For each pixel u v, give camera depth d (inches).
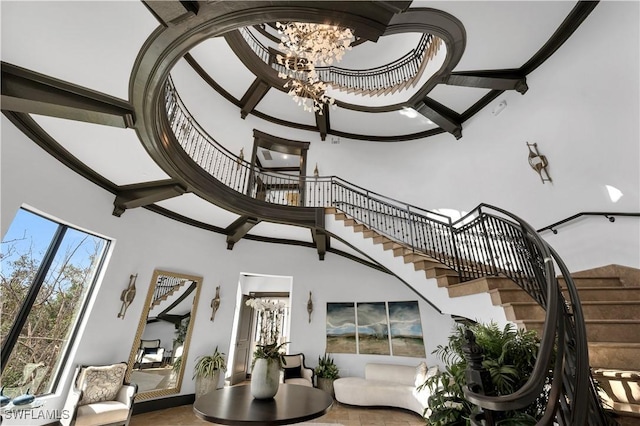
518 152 185.2
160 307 194.7
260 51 259.3
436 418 89.1
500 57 168.6
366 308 254.5
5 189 113.1
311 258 276.2
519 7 137.6
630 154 126.9
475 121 224.1
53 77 93.6
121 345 169.9
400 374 214.1
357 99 253.4
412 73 248.4
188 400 198.5
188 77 212.2
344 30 157.2
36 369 136.4
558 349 50.9
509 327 93.2
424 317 237.0
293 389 130.8
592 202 141.3
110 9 74.5
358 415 187.5
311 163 281.6
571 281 67.4
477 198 211.9
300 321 254.8
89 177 154.2
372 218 257.8
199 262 224.7
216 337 221.1
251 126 265.4
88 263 161.8
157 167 147.6
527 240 106.5
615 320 93.0
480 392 52.1
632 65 127.3
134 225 185.8
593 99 142.9
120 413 140.1
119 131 121.4
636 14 126.5
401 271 171.6
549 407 42.9
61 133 123.9
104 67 91.1
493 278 119.3
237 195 195.6
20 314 132.0
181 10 75.5
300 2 86.4
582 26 147.9
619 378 73.9
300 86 191.8
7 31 77.6
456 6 132.2
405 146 279.6
